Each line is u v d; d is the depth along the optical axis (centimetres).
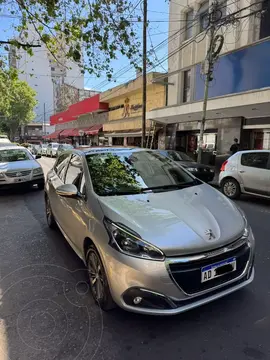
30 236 479
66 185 336
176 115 1305
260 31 1097
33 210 660
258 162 707
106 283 252
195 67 1354
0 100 1928
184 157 1075
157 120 1579
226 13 1222
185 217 257
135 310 227
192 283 227
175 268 223
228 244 242
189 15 1471
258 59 1010
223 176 784
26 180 839
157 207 275
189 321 249
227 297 282
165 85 1692
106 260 243
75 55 526
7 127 5250
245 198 777
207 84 1043
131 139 2188
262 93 875
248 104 925
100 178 334
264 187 684
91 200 299
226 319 250
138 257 226
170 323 247
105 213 267
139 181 344
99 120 2759
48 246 432
